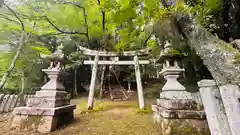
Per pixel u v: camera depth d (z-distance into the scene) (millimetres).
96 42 8477
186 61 7660
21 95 5359
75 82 11609
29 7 4668
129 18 5598
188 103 2441
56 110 2744
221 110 1457
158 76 10125
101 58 8359
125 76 11492
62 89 3352
